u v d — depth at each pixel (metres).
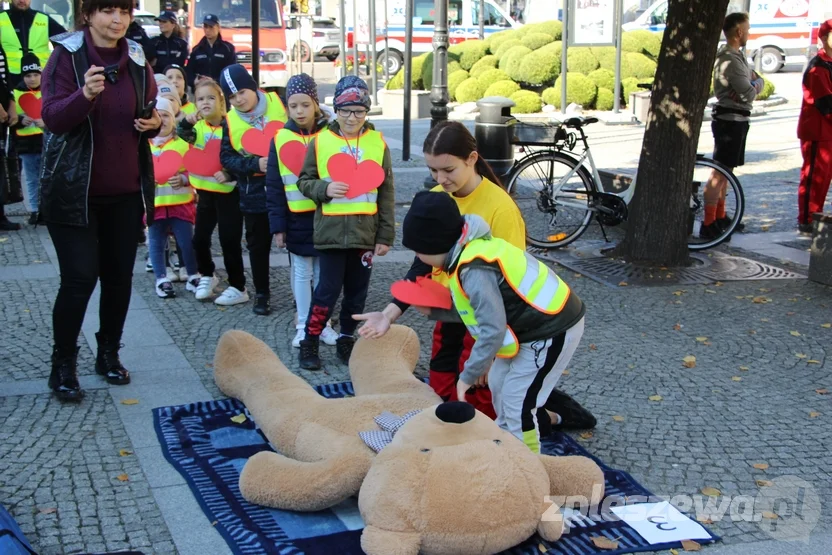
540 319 3.43
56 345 4.57
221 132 6.23
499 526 3.05
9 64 8.63
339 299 6.60
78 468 3.87
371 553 3.00
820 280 7.00
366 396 4.05
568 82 18.80
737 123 8.45
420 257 3.47
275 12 20.34
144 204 4.68
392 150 14.12
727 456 4.08
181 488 3.71
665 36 7.35
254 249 6.04
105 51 4.42
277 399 4.16
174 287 6.86
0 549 2.88
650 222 7.62
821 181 8.66
